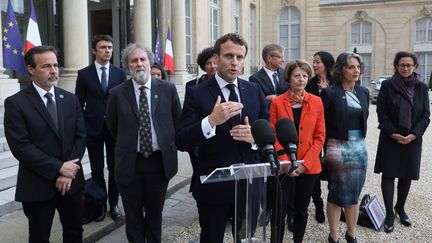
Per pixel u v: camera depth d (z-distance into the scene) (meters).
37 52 2.83
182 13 14.02
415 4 24.38
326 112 3.78
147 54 3.28
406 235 4.26
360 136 3.76
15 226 3.97
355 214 3.80
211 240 2.71
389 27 25.00
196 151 2.76
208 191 2.67
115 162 3.25
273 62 4.65
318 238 4.18
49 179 2.81
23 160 2.77
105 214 4.39
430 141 10.13
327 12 25.89
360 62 3.73
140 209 3.29
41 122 2.85
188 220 4.64
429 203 5.23
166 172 3.25
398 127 4.34
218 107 2.35
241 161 2.65
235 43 2.62
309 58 24.55
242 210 2.32
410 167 4.38
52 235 3.80
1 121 6.61
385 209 4.79
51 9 9.99
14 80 7.37
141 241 3.27
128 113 3.22
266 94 4.59
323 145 3.68
